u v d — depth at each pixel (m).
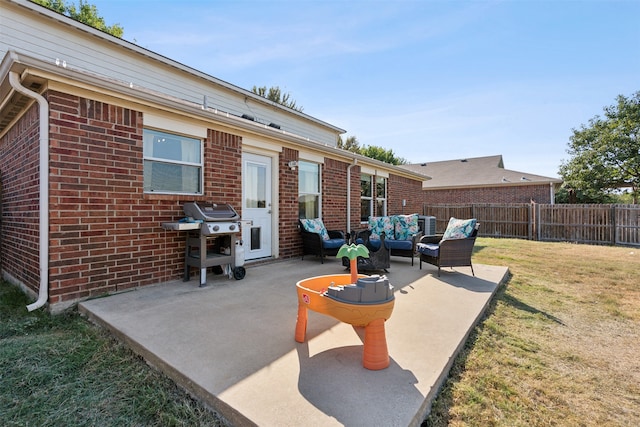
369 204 10.24
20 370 2.36
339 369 2.20
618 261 7.67
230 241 4.84
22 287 4.48
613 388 2.32
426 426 1.85
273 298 3.88
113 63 8.02
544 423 1.91
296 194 7.06
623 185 18.61
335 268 5.78
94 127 3.87
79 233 3.75
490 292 4.31
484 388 2.24
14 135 4.89
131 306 3.53
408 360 2.36
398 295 4.13
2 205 5.65
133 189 4.23
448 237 5.82
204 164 5.16
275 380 2.06
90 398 2.06
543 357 2.76
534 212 13.45
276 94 25.28
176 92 9.26
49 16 6.88
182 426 1.81
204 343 2.60
